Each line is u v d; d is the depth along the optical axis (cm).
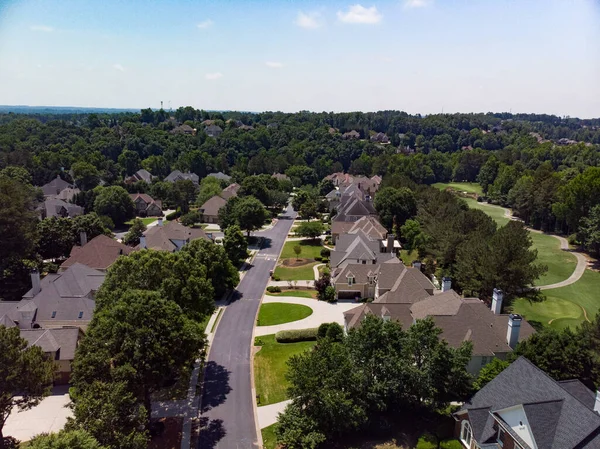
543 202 12612
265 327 6347
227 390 4781
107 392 3234
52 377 3938
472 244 6806
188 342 4012
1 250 7250
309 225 11062
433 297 5588
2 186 7850
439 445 3700
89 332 3903
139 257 4997
